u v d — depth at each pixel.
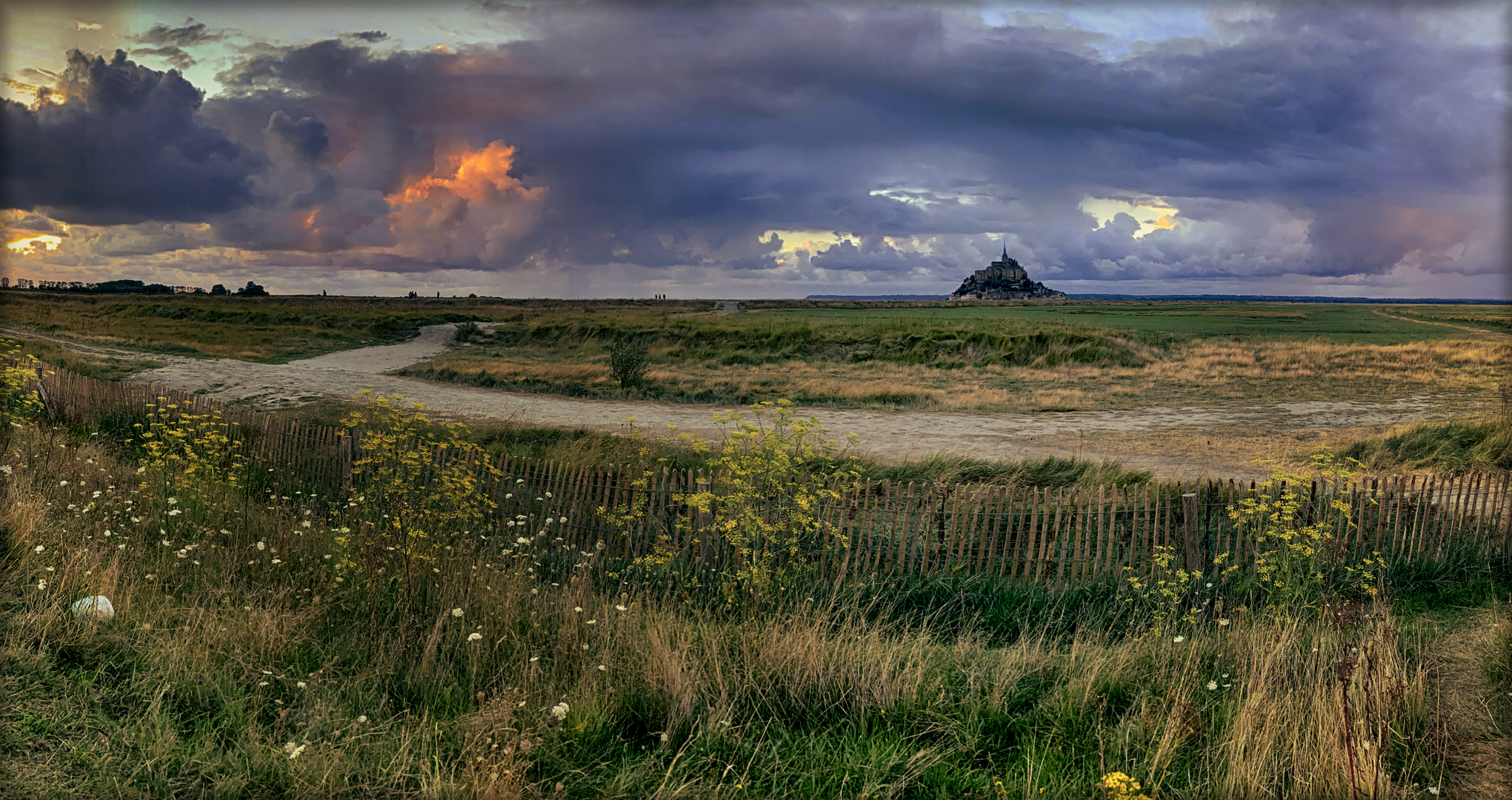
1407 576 7.82
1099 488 8.19
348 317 62.53
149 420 13.55
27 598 5.09
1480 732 4.73
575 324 53.16
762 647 5.40
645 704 4.79
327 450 11.11
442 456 9.91
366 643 5.39
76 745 3.79
